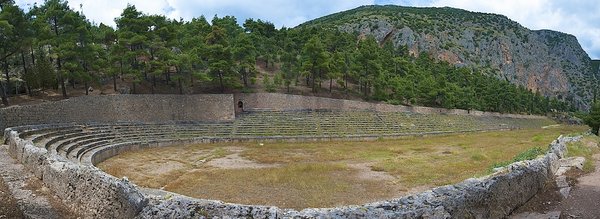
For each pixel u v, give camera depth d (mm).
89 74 50250
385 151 45062
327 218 9359
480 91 118938
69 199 14125
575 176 20234
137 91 59719
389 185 25625
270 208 9625
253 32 95250
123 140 42312
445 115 92125
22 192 15305
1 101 42875
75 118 42750
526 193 15898
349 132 62375
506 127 95812
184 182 25953
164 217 9711
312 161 36656
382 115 77500
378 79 85938
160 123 52250
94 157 31562
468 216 11680
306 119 66000
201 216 9438
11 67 51250
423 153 43156
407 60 118000
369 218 9648
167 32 60156
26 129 31219
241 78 79000
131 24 56344
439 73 116125
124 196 10945
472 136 69625
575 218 14195
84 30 49625
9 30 36531
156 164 33125
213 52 66125
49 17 48031
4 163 20500
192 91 65812
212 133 53875
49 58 52375
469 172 29547
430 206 10688
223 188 24281
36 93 49375
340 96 82438
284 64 82562
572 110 182250
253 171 30266
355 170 31234
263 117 64000
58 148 29422
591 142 36281
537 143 51500
